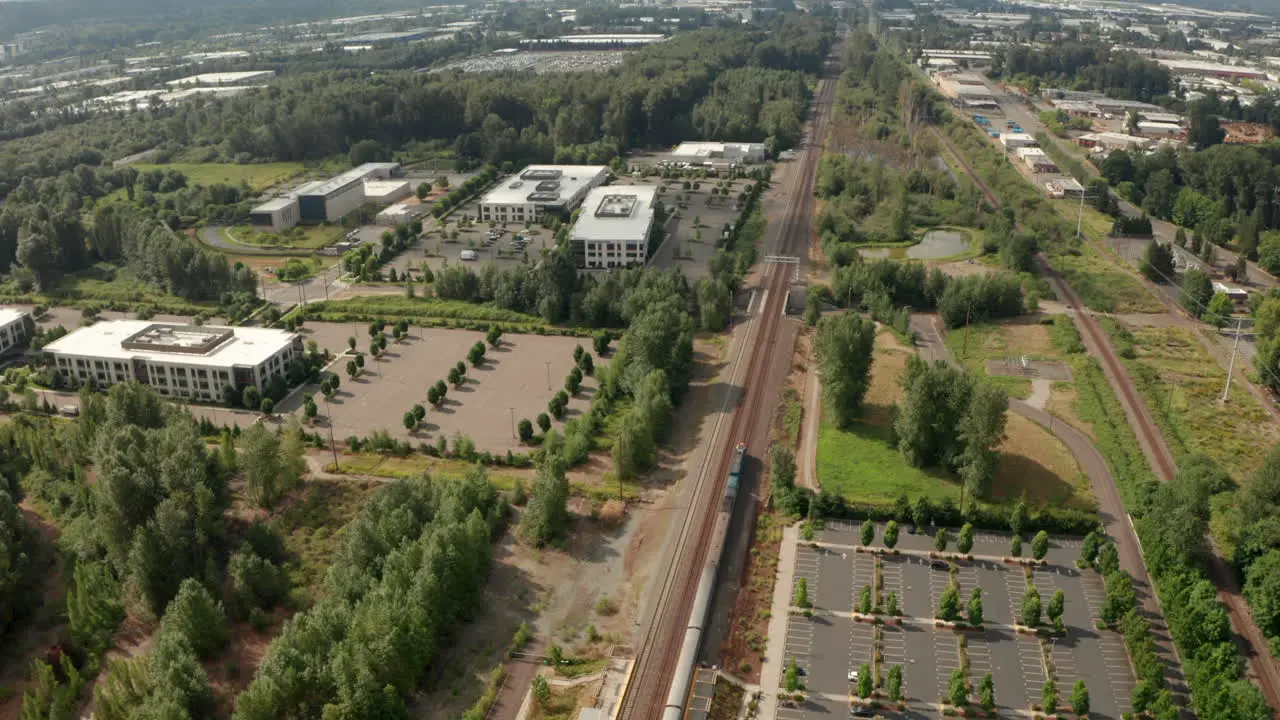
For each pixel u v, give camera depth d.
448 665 148.38
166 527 160.00
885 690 142.75
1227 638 147.00
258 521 174.50
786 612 159.75
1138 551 174.12
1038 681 144.25
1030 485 195.88
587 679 145.38
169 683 132.12
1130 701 139.50
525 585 167.38
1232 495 185.12
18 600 161.12
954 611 154.62
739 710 139.75
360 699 129.75
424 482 178.50
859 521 185.25
